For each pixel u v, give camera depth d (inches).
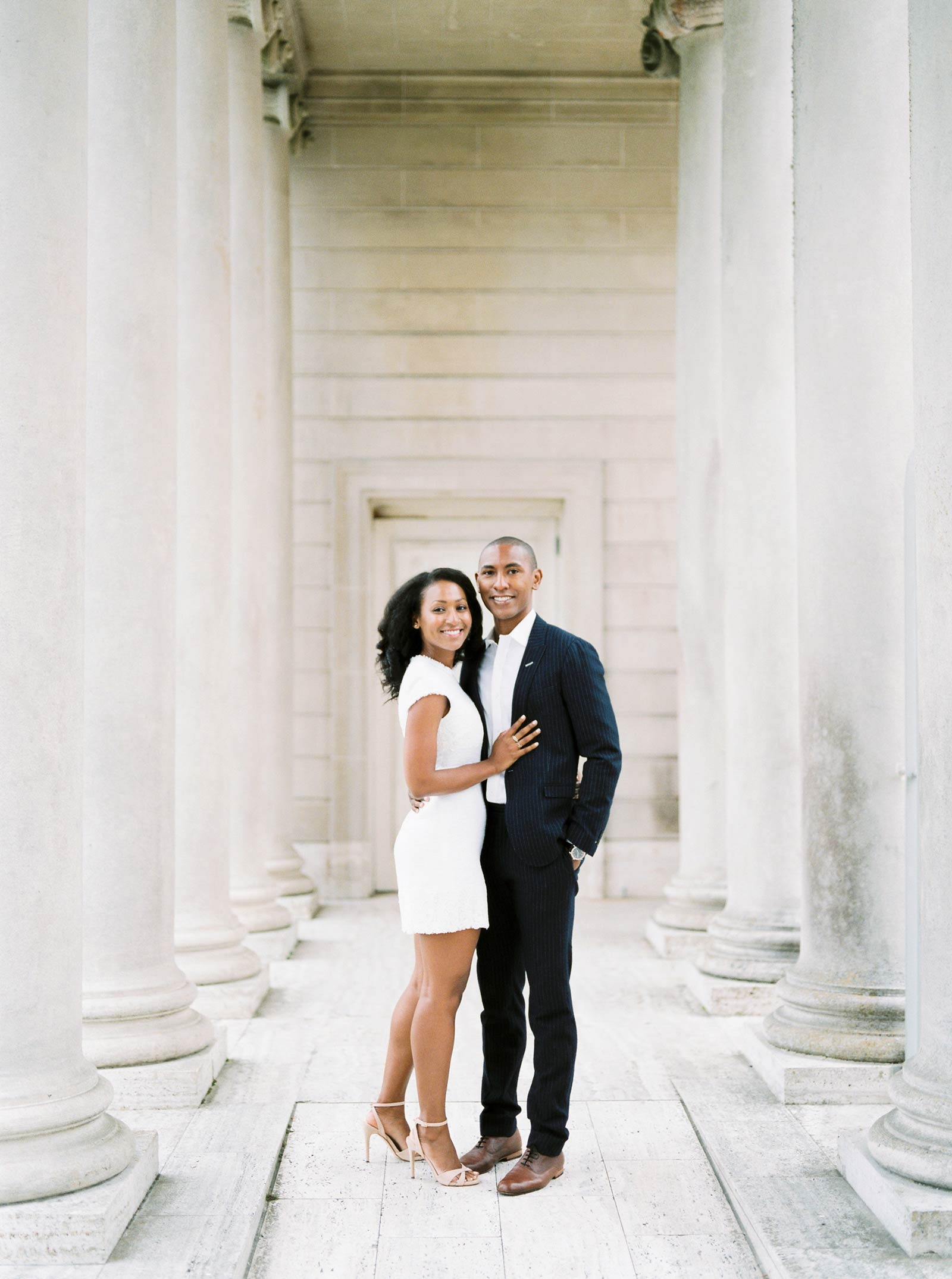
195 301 245.4
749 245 245.4
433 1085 153.2
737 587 248.5
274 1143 165.2
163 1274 126.0
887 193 182.5
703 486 311.3
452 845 149.4
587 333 406.6
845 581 186.2
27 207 135.9
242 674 310.3
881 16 183.5
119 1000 185.3
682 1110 181.3
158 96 192.7
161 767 191.6
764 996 236.2
